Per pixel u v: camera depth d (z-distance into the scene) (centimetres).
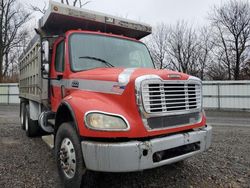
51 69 610
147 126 398
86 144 393
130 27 682
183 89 449
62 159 455
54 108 603
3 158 618
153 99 407
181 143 426
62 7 598
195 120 472
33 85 799
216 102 2192
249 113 1925
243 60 4181
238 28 4219
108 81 432
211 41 4356
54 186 463
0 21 4244
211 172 536
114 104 414
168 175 518
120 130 384
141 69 461
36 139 834
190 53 4394
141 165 380
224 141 824
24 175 512
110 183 476
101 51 567
